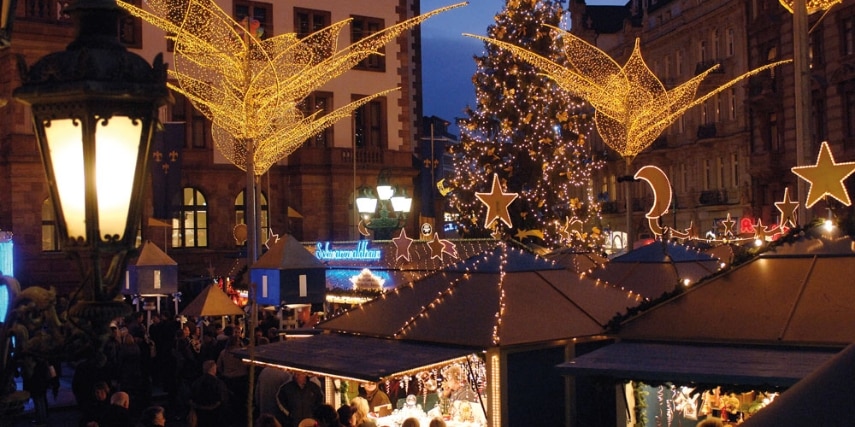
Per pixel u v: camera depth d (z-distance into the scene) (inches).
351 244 1059.9
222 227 1691.7
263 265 786.2
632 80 1127.0
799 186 591.5
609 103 1092.5
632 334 410.6
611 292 521.0
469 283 500.7
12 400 141.0
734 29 2368.4
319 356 457.1
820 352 363.6
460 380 521.7
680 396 496.4
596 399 466.3
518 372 445.1
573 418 455.5
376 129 1875.0
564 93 1346.0
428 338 462.0
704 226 2541.8
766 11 2174.0
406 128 1899.6
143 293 979.9
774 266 416.5
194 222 1674.5
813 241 422.0
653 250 696.4
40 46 1444.4
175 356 764.6
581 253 901.8
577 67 1460.4
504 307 468.4
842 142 1844.2
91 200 128.0
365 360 440.1
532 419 446.3
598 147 3093.0
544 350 453.1
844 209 448.5
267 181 1753.2
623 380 383.9
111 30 136.6
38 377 740.0
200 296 805.9
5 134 1470.2
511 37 1346.0
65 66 128.3
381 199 1171.9
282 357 462.3
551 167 1327.5
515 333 446.0
